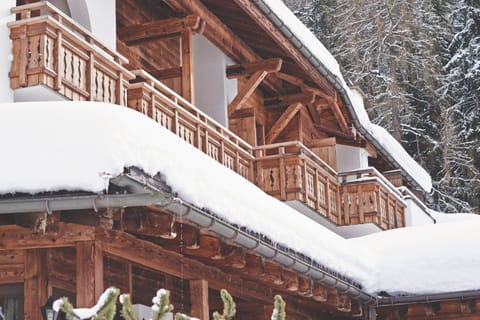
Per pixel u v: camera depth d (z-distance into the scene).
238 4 17.27
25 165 9.09
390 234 18.34
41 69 11.77
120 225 9.88
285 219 13.12
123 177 8.90
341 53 40.44
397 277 17.25
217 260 12.34
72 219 9.78
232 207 11.16
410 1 40.06
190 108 15.77
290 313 16.55
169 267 12.12
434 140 39.72
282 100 23.12
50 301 10.07
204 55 19.86
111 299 6.45
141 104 13.79
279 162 19.80
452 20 41.91
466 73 40.03
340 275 15.26
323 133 26.38
